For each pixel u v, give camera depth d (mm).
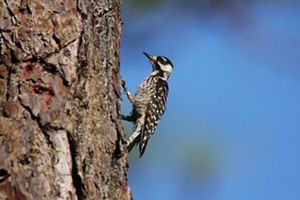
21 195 9102
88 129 10062
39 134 9453
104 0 11180
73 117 9836
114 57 11406
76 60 10125
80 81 10141
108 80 10930
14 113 9438
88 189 9672
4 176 9125
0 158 9164
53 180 9344
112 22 11453
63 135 9586
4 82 9625
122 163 10789
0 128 9312
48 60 9906
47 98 9711
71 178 9500
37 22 10023
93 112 10320
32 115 9492
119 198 10578
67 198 9375
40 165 9312
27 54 9820
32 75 9742
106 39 11125
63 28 10164
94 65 10609
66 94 9852
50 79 9828
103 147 10359
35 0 10078
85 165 9742
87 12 10516
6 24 9883
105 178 10211
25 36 9898
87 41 10406
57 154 9461
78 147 9695
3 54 9750
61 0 10266
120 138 10758
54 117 9609
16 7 9984
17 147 9273
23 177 9164
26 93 9578
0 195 9039
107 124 10609
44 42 9977
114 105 11008
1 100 9516
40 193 9203
